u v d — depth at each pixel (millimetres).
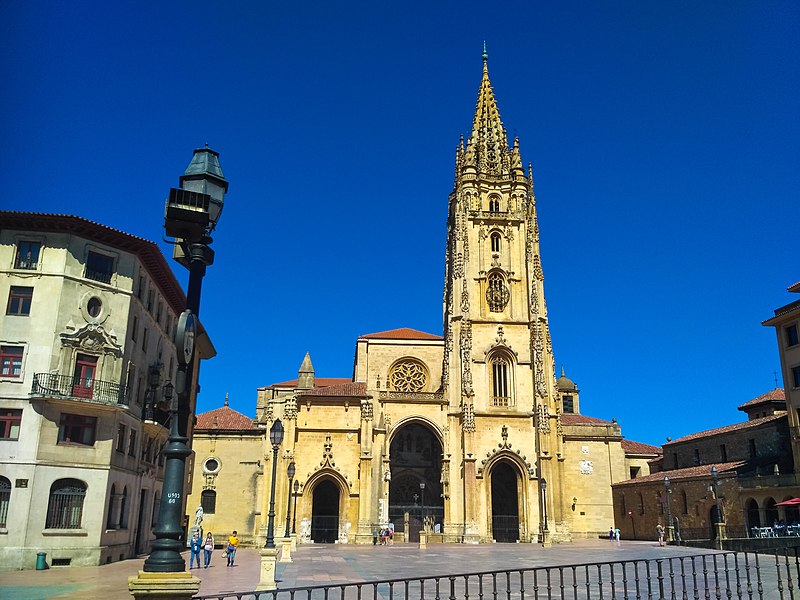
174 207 13062
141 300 54219
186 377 12414
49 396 44469
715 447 85625
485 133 102562
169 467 11953
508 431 85688
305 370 92000
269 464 78375
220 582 32969
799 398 66938
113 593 28891
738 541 54562
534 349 88250
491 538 81750
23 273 46719
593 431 97812
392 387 96438
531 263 92938
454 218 102062
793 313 67375
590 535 93562
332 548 68438
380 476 80500
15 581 34562
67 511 44844
